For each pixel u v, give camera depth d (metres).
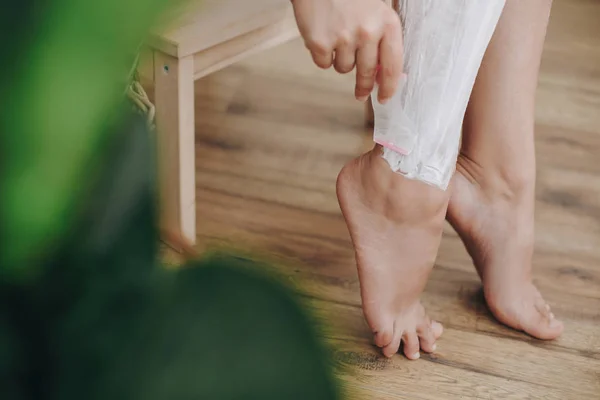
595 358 1.42
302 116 1.76
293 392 0.18
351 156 1.70
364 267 1.34
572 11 2.11
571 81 1.89
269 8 1.38
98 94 0.16
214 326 0.19
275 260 0.21
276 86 1.83
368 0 1.11
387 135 1.24
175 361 0.18
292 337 0.19
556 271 1.52
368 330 1.42
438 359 1.40
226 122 1.74
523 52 1.33
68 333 0.18
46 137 0.16
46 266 0.18
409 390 1.37
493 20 1.18
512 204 1.40
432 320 1.42
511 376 1.39
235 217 1.57
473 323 1.44
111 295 0.19
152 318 0.19
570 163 1.70
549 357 1.41
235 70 1.86
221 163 1.66
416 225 1.32
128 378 0.18
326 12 1.11
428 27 1.17
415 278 1.35
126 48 0.16
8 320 0.18
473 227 1.41
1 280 0.18
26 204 0.16
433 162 1.24
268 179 1.64
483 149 1.38
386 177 1.29
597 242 1.57
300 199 1.61
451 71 1.19
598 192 1.66
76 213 0.18
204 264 0.19
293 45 1.93
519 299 1.42
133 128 0.19
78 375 0.18
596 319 1.46
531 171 1.38
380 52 1.12
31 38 0.16
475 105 1.36
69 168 0.17
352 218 1.33
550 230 1.58
